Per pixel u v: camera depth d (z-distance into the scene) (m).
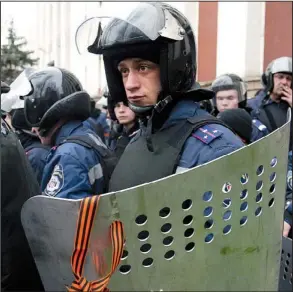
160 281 0.71
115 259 0.66
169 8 1.10
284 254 1.15
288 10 6.14
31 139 2.37
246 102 3.21
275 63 3.01
